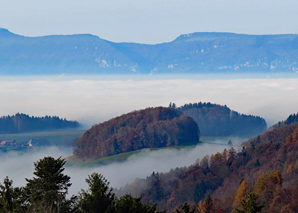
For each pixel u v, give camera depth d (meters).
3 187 57.47
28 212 53.56
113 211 56.75
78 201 57.47
